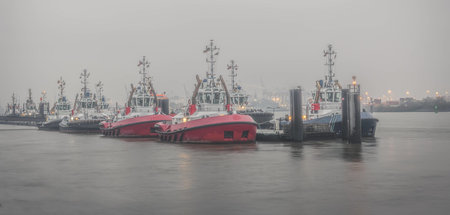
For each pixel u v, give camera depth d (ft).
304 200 82.28
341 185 95.45
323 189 91.50
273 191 90.12
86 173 116.78
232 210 76.07
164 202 82.07
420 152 154.71
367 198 83.20
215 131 184.55
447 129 313.32
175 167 123.95
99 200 84.58
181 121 208.64
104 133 274.36
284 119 241.55
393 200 81.46
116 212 75.92
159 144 196.95
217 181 101.60
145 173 114.62
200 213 74.59
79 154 163.22
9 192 93.40
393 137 227.81
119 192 91.35
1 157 156.35
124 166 128.36
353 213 73.41
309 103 242.78
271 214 73.36
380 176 105.91
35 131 351.25
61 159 148.56
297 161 132.26
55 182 104.27
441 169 116.16
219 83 212.84
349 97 177.27
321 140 200.85
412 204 78.54
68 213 76.02
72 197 87.71
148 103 268.82
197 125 186.70
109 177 109.70
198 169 119.44
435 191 88.58
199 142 188.44
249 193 88.53
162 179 105.29
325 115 220.02
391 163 127.34
